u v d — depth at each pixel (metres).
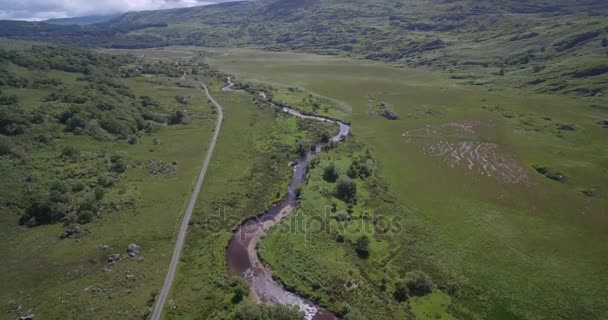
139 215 80.06
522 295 62.38
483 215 83.88
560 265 69.00
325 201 86.19
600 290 63.25
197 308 57.91
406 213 83.81
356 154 112.38
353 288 62.72
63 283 61.56
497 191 93.88
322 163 105.31
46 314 55.41
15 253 66.69
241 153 112.81
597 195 91.69
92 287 60.84
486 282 64.94
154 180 94.50
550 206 87.50
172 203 85.25
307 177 97.88
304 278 64.56
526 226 80.25
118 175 93.56
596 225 80.56
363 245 70.81
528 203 88.62
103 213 78.88
